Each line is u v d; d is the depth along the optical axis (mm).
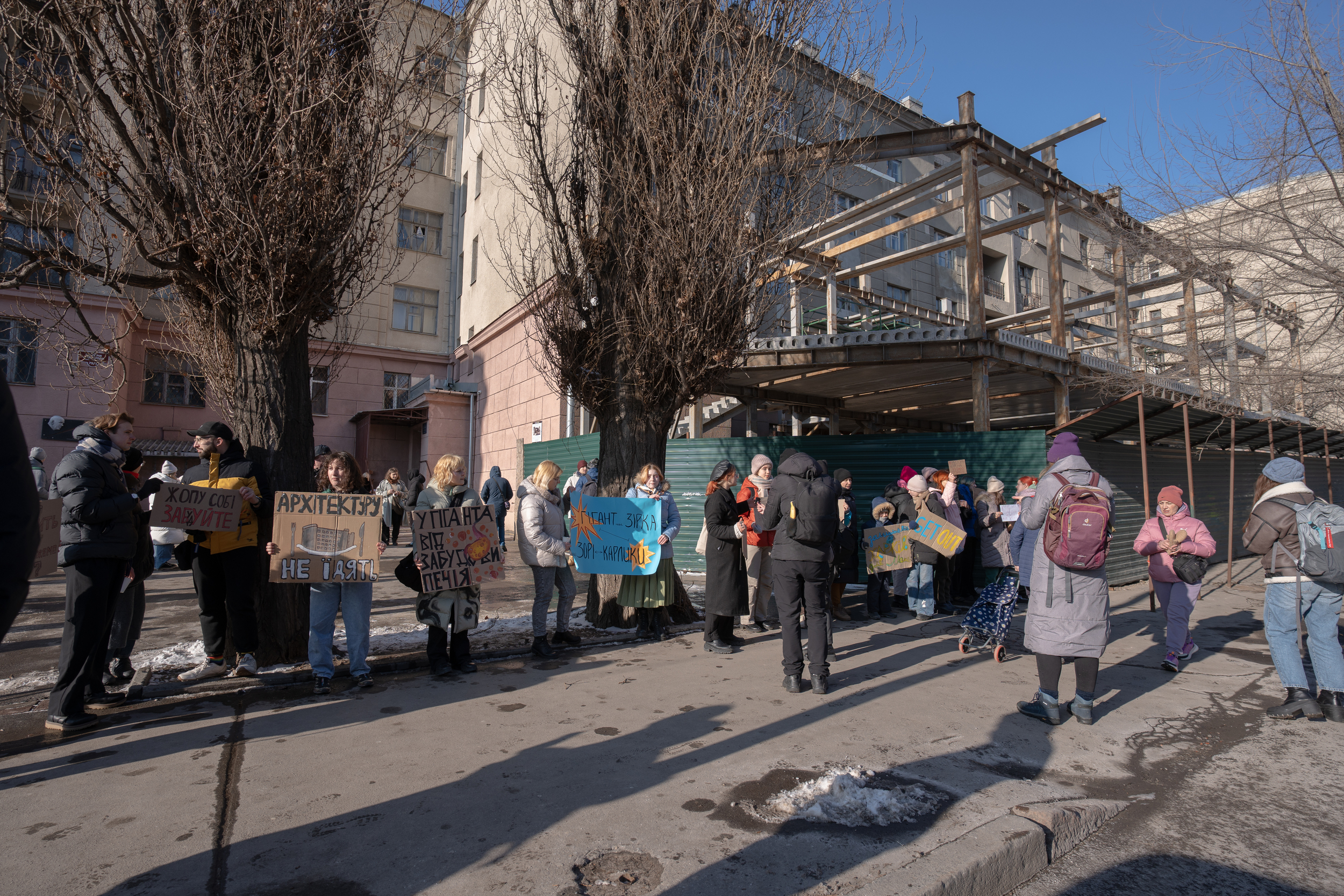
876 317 21594
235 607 5254
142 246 4855
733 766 3615
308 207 5203
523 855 2707
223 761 3678
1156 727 4422
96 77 4641
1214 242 8539
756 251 7141
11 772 3529
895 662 6066
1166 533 5910
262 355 5555
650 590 6688
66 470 4035
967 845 2719
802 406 16750
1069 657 4461
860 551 11297
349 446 24250
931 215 14688
